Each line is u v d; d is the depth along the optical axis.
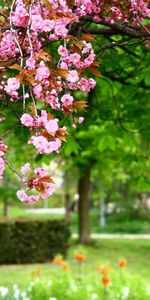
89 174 20.12
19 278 12.76
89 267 14.72
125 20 3.58
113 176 23.45
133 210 34.62
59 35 2.89
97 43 5.47
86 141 9.54
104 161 18.39
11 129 2.89
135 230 30.56
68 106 2.88
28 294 8.12
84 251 9.72
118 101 6.47
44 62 2.77
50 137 2.65
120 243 21.33
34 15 2.75
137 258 17.41
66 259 16.44
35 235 15.98
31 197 2.69
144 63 5.43
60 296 7.77
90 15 3.47
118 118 6.67
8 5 3.17
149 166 9.23
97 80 5.83
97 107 6.23
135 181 7.86
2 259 15.65
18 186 20.73
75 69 2.96
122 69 5.78
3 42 2.88
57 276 8.69
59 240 16.34
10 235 15.69
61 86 2.95
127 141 7.30
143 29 3.63
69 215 28.34
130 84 5.96
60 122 3.79
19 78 2.59
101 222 34.31
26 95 2.73
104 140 7.17
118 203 32.94
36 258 15.98
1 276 13.15
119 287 8.19
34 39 2.88
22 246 15.84
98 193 25.00
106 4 3.41
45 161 6.55
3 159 2.67
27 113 2.86
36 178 2.62
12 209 42.53
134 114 6.49
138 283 8.48
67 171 20.36
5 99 3.20
